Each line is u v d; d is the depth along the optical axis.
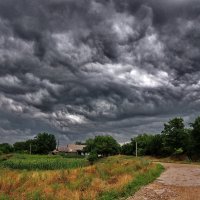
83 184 21.50
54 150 152.38
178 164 55.56
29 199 18.28
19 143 163.62
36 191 19.38
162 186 23.19
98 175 28.16
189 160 74.06
